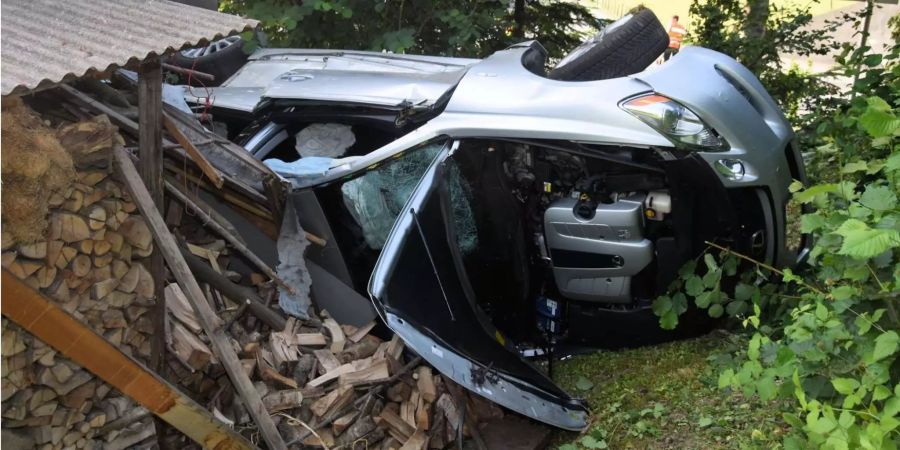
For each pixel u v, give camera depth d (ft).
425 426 10.75
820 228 9.45
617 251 11.88
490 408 11.67
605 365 12.57
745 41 25.35
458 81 13.30
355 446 10.48
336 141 14.32
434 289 10.59
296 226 12.28
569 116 11.68
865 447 7.05
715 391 11.10
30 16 8.32
